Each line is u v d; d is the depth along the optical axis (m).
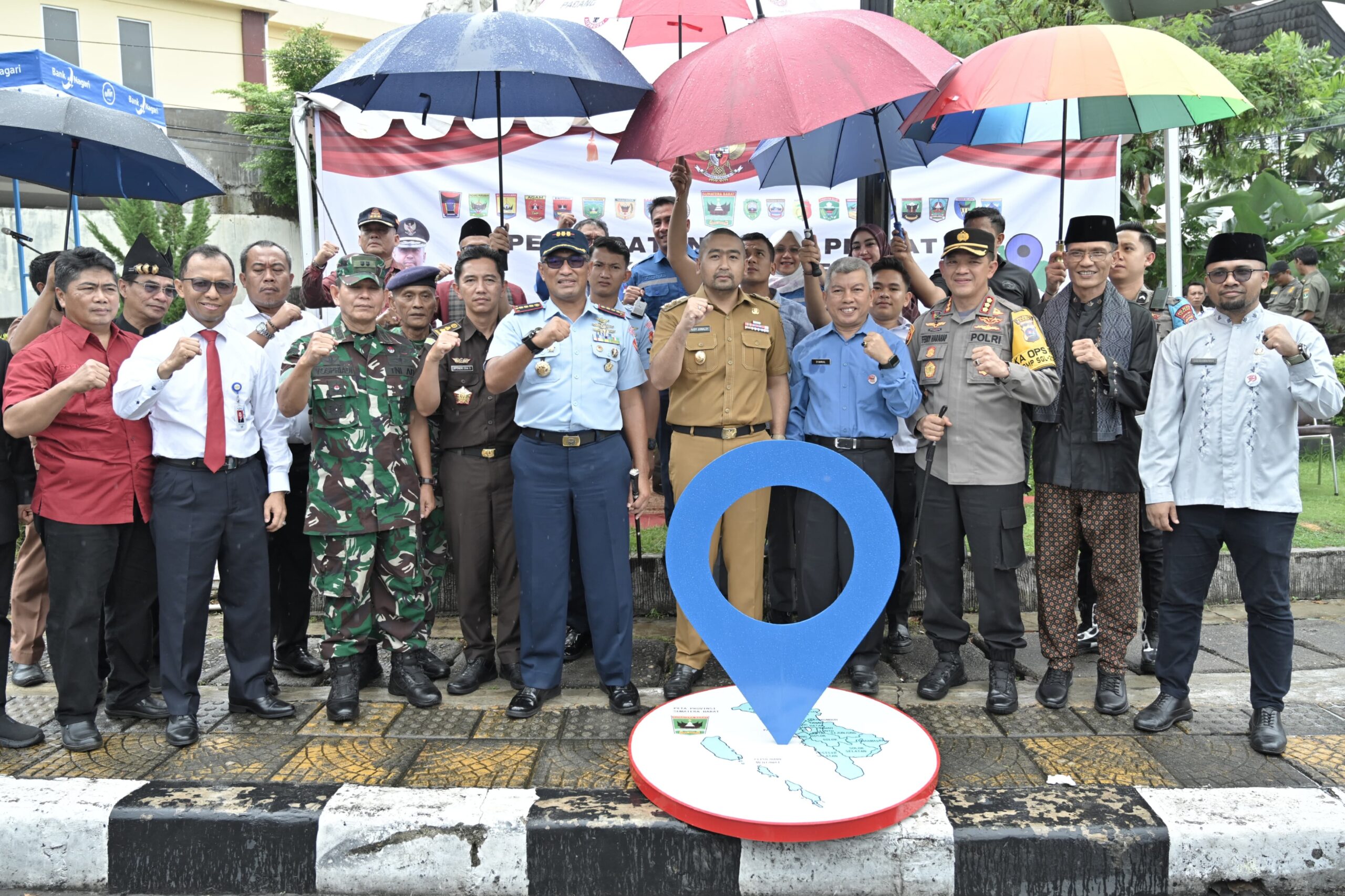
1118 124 4.26
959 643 3.57
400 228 5.55
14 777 2.87
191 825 2.56
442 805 2.59
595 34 3.36
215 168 12.99
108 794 2.67
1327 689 3.54
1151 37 3.38
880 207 4.66
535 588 3.35
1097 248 3.38
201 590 3.18
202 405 3.19
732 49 3.15
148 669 3.42
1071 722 3.25
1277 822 2.46
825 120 2.85
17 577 3.72
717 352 3.53
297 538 3.81
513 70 2.97
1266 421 2.96
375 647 3.73
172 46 17.03
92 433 3.08
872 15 3.35
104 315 3.12
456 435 3.59
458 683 3.58
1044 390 3.26
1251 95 8.70
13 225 12.02
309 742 3.13
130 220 11.20
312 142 5.88
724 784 2.53
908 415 3.50
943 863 2.43
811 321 4.20
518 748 3.06
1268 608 2.98
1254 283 2.97
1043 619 3.47
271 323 3.51
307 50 13.18
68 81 5.43
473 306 3.54
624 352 3.48
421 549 3.72
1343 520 5.41
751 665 2.83
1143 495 3.79
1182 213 8.97
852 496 2.80
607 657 3.40
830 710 3.05
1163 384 3.16
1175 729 3.16
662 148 3.06
